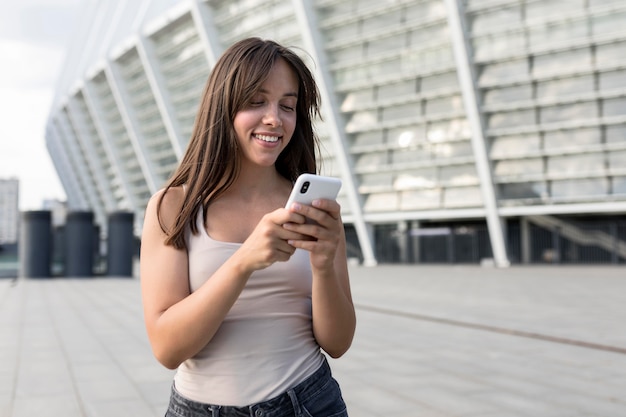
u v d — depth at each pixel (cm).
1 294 1553
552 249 3216
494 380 554
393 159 3356
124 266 2298
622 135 2727
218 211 146
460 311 1088
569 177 2853
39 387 542
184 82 4278
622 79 2678
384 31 3167
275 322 143
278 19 3484
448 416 439
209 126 145
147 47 4347
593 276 2088
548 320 959
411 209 3312
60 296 1488
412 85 3222
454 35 2847
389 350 711
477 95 2936
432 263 3412
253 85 140
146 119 4928
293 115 150
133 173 5516
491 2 2797
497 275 2206
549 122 2847
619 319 966
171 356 135
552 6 2714
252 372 141
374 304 1211
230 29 3766
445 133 3170
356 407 464
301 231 125
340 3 3269
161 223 145
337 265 158
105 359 674
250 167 150
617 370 596
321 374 151
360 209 3469
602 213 3306
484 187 3014
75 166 6806
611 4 2592
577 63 2734
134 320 1023
